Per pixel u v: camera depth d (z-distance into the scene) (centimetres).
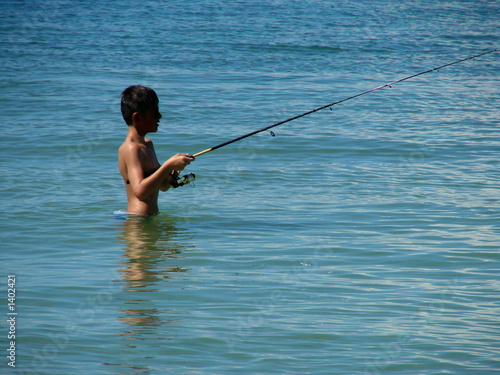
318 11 9844
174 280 1574
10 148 3159
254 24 8575
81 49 6712
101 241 1873
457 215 2200
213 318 1356
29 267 1650
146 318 1348
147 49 6812
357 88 5172
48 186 2506
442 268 1700
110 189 2488
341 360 1180
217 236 1947
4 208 2192
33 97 4509
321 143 3384
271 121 3950
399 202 2361
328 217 2177
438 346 1245
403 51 7019
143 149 2127
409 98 4781
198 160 3039
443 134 3625
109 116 3988
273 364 1162
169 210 2227
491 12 10100
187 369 1135
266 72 5825
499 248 1861
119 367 1138
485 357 1200
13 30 7700
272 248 1842
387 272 1667
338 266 1705
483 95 4941
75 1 10438
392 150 3253
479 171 2856
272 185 2612
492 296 1509
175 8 9938
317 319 1363
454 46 7369
